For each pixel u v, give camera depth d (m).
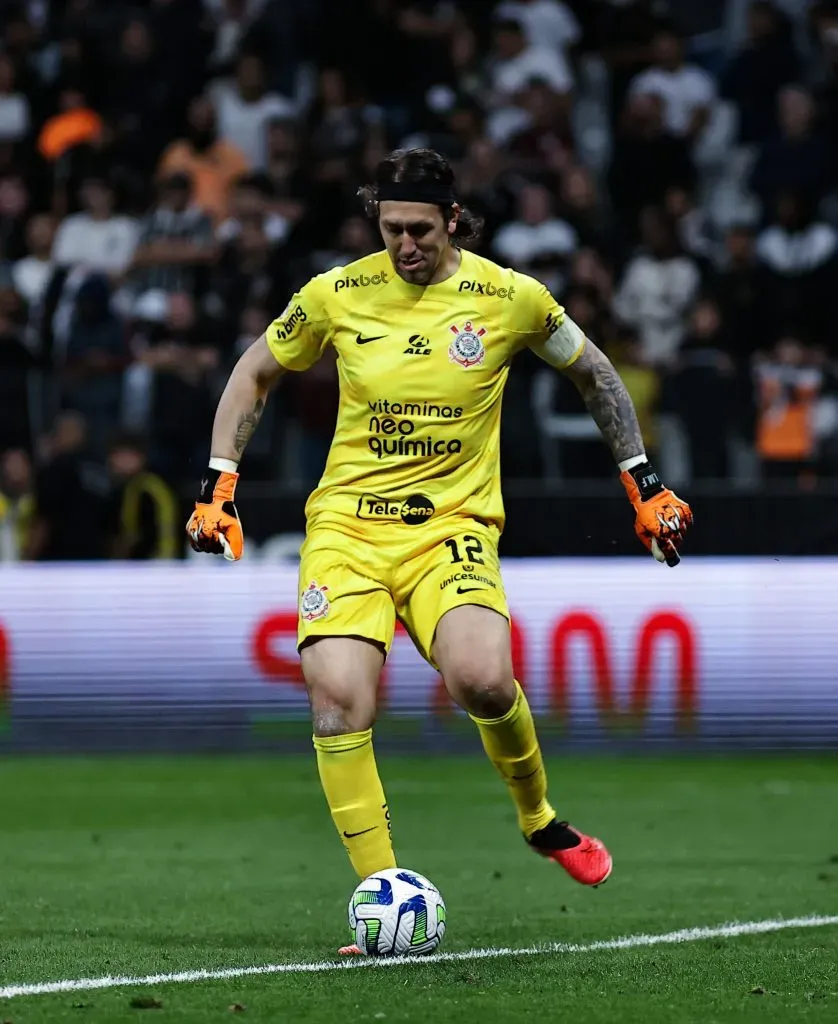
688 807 30.25
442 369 16.98
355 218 44.91
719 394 41.19
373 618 16.83
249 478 41.06
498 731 17.27
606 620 37.97
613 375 17.92
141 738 38.41
